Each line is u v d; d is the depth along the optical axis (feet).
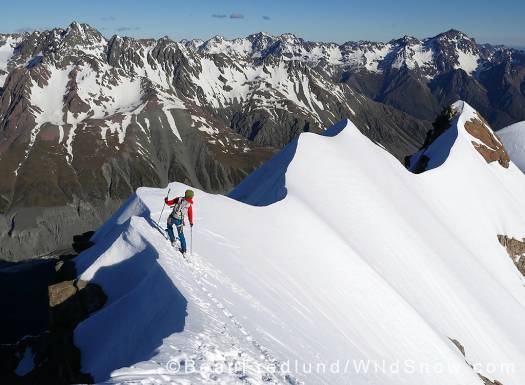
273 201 149.69
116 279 76.28
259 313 68.64
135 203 95.81
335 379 62.90
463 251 200.03
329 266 108.88
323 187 164.55
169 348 43.42
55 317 74.59
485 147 325.01
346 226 152.35
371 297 109.19
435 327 132.67
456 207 250.37
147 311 63.00
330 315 90.74
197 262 76.33
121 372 36.70
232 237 95.09
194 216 94.89
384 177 205.57
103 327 66.80
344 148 205.16
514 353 152.05
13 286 481.87
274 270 92.63
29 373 71.05
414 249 163.84
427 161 320.29
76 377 61.57
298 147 179.52
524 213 282.36
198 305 58.59
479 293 175.63
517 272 239.91
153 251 74.28
